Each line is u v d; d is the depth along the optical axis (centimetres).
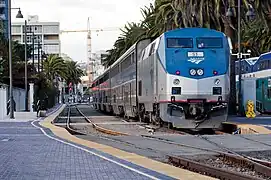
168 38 3009
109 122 4234
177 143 2298
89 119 4859
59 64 12088
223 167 1628
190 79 2931
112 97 5747
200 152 2000
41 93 6994
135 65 3966
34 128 3294
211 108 2941
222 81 2962
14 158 1708
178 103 2922
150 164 1523
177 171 1360
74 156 1750
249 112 4256
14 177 1291
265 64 5119
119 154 1803
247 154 1889
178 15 4953
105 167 1465
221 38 3028
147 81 3453
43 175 1323
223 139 2458
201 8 4531
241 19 4784
